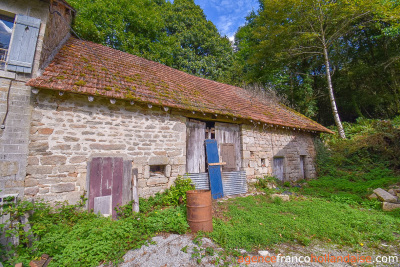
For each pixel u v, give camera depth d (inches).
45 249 112.9
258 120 273.1
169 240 128.7
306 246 131.8
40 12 166.6
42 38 162.6
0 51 156.3
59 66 180.7
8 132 140.6
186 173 221.0
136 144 191.8
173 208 171.0
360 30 507.5
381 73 496.4
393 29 367.9
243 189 258.1
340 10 406.9
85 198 160.7
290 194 253.8
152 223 141.5
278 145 320.2
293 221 160.4
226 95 328.2
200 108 223.6
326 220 163.5
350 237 139.6
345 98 558.9
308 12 426.9
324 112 608.1
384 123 377.7
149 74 260.2
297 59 542.3
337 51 529.7
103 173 168.6
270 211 183.2
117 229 128.4
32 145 147.8
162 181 204.5
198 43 639.8
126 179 179.0
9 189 137.3
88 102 173.0
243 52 693.9
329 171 349.7
